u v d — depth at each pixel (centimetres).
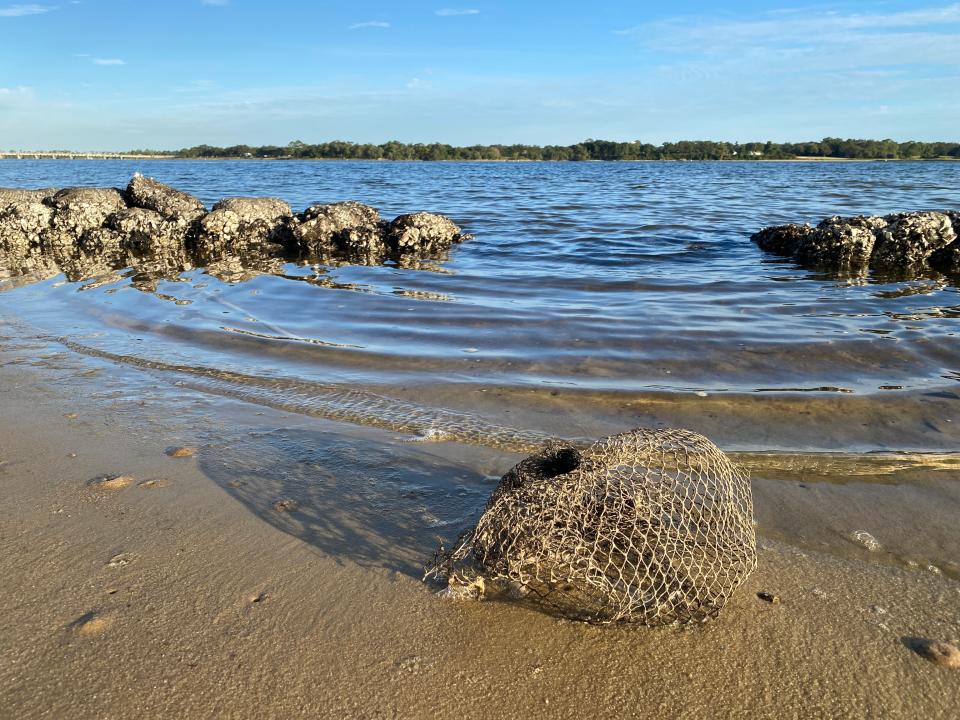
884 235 352
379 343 195
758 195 767
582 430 136
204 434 131
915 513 105
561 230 470
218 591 84
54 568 88
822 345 191
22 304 245
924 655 75
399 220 408
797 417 143
